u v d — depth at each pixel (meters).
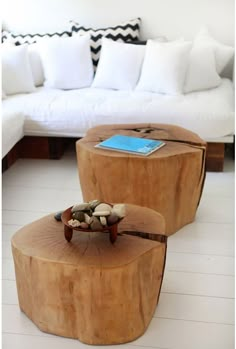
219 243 2.40
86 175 2.52
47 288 1.66
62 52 3.89
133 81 3.82
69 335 1.74
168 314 1.87
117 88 3.85
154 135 2.68
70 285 1.62
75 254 1.63
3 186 3.12
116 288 1.60
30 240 1.74
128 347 1.70
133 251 1.64
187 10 4.14
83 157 2.50
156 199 2.39
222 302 1.94
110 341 1.71
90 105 3.35
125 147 2.43
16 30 4.35
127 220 1.86
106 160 2.37
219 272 2.15
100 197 2.50
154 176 2.34
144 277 1.68
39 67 4.00
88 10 4.23
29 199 2.93
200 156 2.44
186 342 1.72
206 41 3.97
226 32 4.16
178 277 2.11
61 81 3.90
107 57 3.85
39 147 3.55
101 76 3.87
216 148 3.25
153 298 1.79
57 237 1.74
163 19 4.19
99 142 2.56
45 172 3.36
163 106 3.26
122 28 4.12
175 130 2.78
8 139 3.07
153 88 3.68
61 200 2.91
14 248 1.72
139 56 3.81
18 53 3.73
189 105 3.26
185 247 2.36
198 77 3.68
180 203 2.47
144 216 1.89
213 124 3.17
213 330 1.78
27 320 1.84
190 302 1.94
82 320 1.68
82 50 3.93
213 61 3.78
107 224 1.65
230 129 3.18
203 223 2.61
